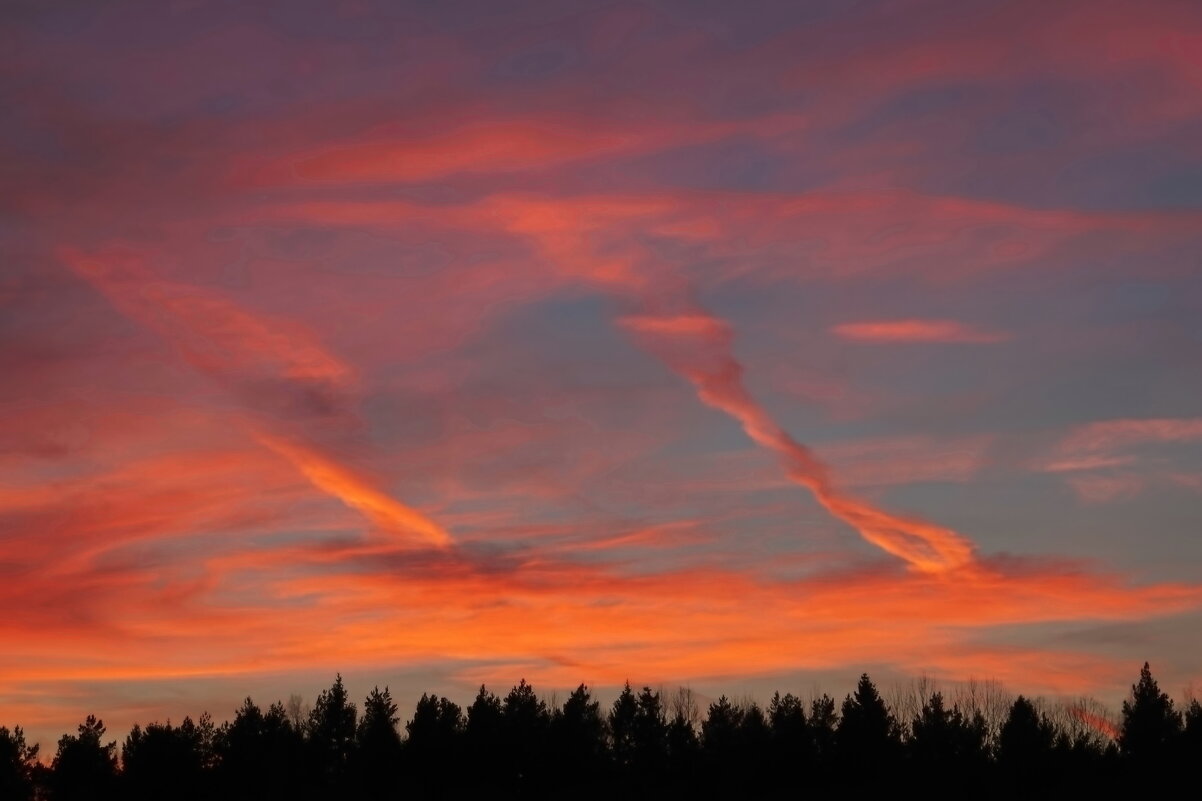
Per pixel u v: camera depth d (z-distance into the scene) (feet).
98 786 329.11
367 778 340.80
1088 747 328.08
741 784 327.67
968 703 346.95
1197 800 298.76
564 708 345.31
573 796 328.90
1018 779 312.09
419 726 345.92
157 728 338.13
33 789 326.85
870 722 331.57
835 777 325.21
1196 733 319.88
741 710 343.26
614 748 345.92
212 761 341.62
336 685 359.05
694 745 341.21
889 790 315.78
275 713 351.46
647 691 353.10
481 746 340.80
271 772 338.13
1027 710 321.93
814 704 353.10
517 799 329.52
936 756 322.34
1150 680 336.90
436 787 336.49
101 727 337.31
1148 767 314.14
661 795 327.47
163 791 330.13
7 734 327.67
